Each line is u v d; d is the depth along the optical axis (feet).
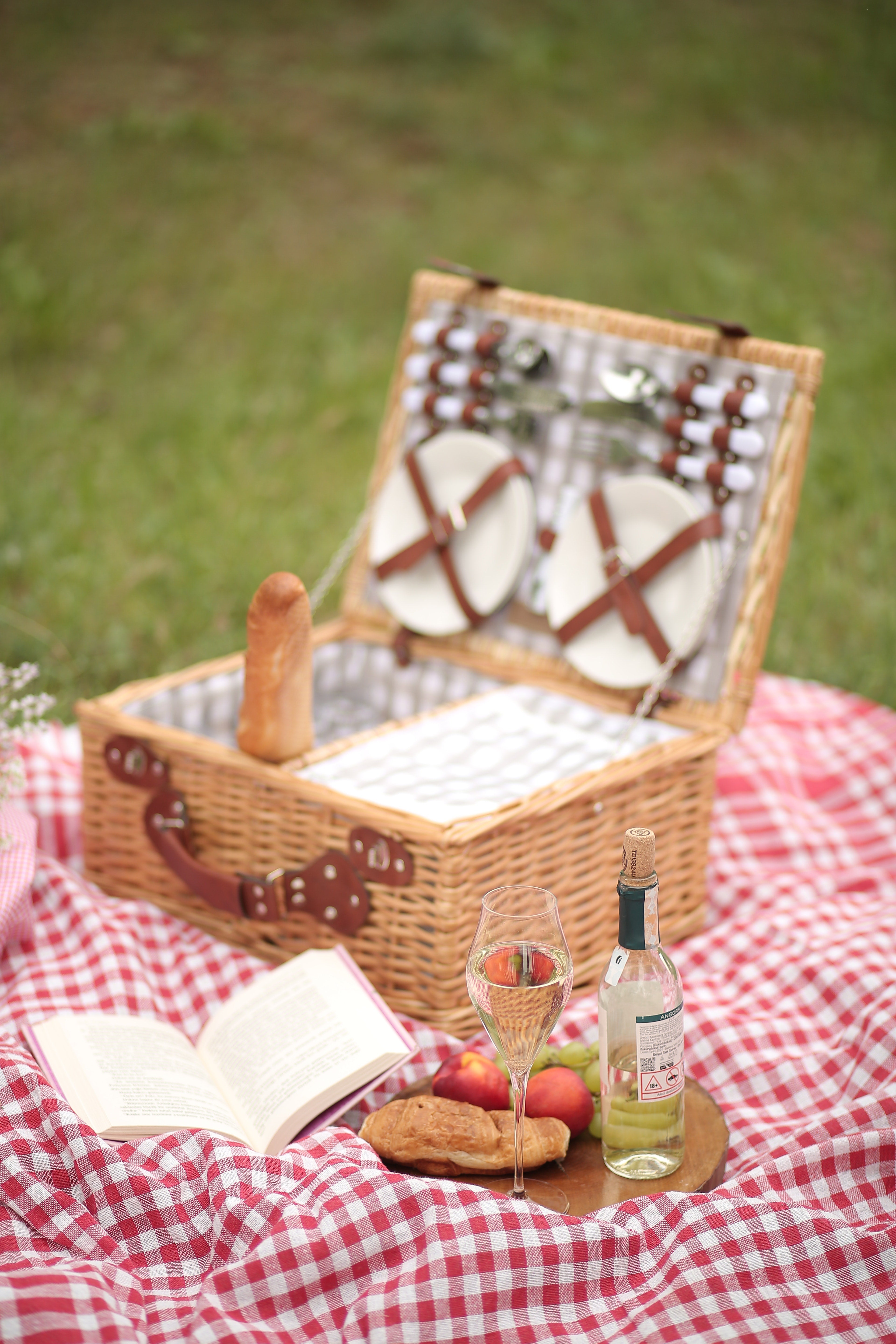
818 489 15.75
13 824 7.86
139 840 8.16
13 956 7.54
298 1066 6.24
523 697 8.67
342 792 7.25
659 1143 5.62
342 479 17.03
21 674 7.73
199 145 26.76
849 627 13.12
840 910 8.30
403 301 22.31
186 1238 5.46
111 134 26.37
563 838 7.34
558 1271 5.14
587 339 8.97
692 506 8.34
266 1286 5.02
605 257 23.86
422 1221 5.20
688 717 8.30
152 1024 6.76
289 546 14.79
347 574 11.71
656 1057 5.53
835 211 25.86
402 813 6.90
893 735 10.57
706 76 30.68
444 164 27.30
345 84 29.71
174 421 17.94
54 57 29.12
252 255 23.45
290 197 25.53
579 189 26.55
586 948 7.70
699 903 8.43
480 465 9.23
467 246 23.97
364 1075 6.10
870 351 19.93
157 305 21.67
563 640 8.80
